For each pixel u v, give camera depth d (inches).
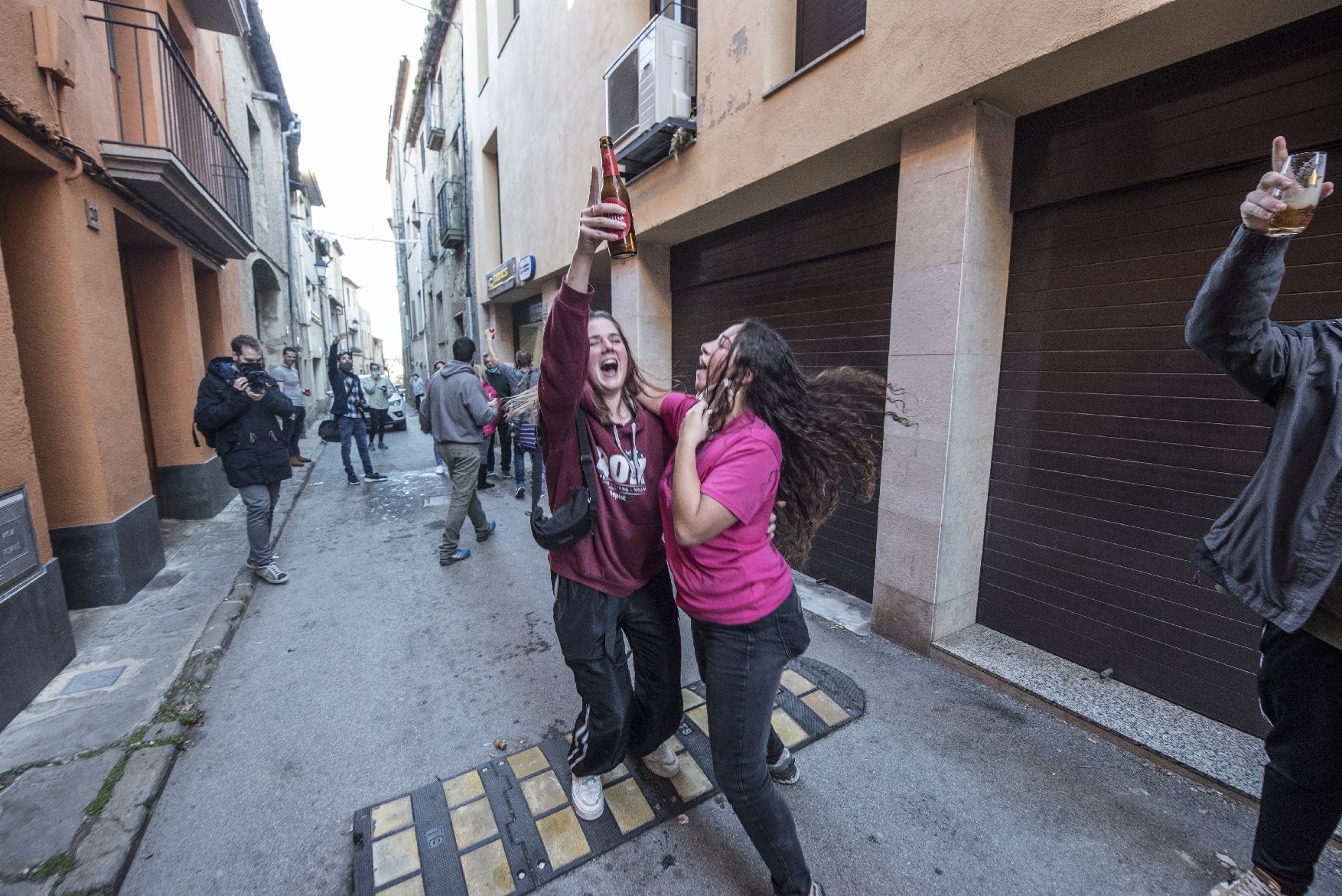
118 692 106.5
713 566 59.5
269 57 382.0
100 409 144.9
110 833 74.1
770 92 130.6
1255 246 46.5
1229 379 84.0
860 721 97.4
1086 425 100.9
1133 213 92.7
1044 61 85.2
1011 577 115.3
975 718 97.5
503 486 291.3
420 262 786.2
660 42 161.0
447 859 71.4
